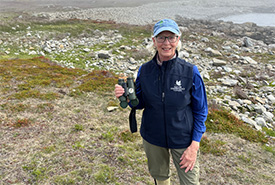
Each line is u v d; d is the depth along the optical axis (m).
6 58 16.44
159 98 2.68
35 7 42.25
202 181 4.89
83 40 23.38
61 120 7.14
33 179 4.38
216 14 44.41
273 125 9.45
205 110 2.79
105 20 34.69
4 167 4.65
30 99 8.50
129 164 5.08
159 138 2.83
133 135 6.53
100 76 12.12
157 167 3.11
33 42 21.44
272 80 15.28
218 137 7.00
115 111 8.27
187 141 2.81
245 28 32.22
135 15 40.22
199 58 19.92
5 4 44.41
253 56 21.05
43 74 11.84
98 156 5.29
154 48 2.92
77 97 9.20
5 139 5.77
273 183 5.03
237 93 12.33
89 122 7.18
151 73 2.75
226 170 5.36
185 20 36.84
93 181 4.45
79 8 43.69
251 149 6.48
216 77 16.02
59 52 19.86
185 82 2.63
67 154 5.27
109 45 22.12
